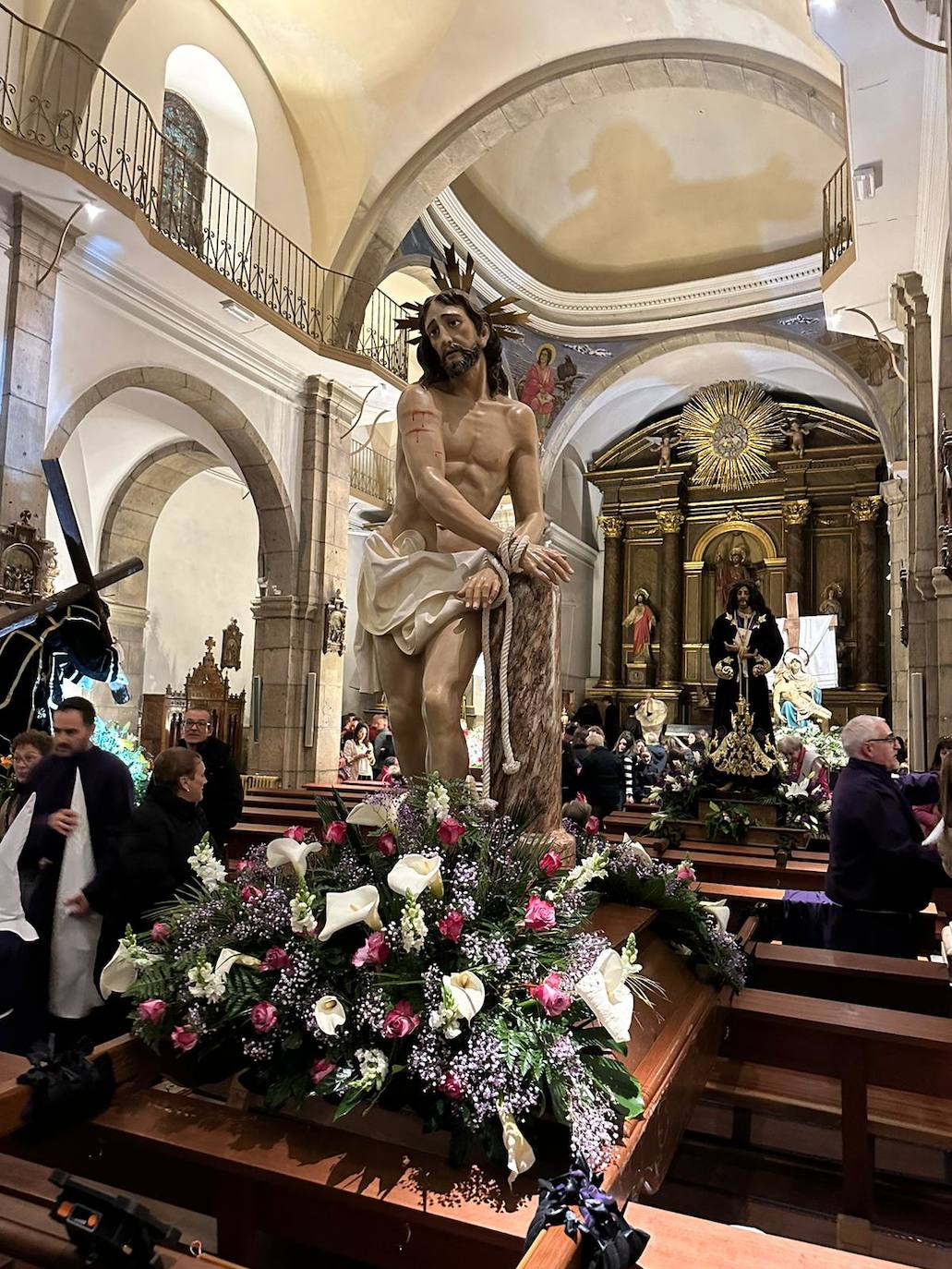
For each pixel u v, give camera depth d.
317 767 11.45
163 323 9.35
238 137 10.48
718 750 7.43
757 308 15.91
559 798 2.64
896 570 14.49
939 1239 2.44
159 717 13.45
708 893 4.81
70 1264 1.34
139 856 3.14
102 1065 1.84
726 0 8.79
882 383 14.93
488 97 10.60
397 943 1.83
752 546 20.47
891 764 4.20
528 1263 1.20
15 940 3.13
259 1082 1.84
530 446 2.76
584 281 16.94
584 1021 1.85
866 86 6.54
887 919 4.02
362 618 2.74
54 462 5.62
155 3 9.05
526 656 2.53
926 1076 2.42
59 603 5.47
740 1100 2.91
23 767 3.60
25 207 7.48
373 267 11.54
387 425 18.42
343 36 10.29
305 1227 1.60
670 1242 1.40
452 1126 1.66
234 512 16.28
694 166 15.17
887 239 8.55
